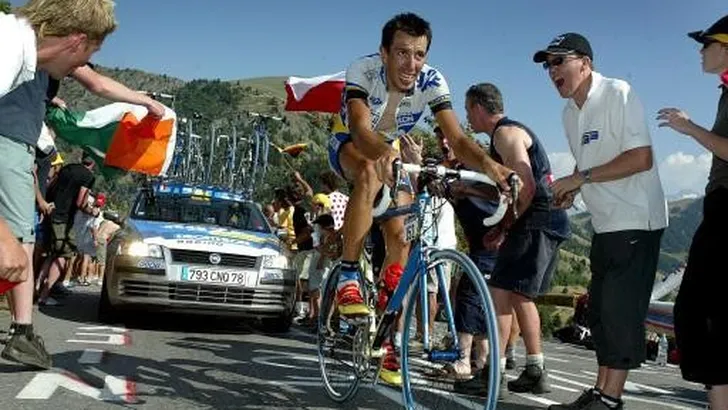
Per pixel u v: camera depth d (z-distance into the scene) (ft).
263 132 37.42
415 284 10.87
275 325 23.26
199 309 21.50
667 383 19.86
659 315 27.66
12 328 13.32
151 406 11.46
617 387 11.90
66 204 25.84
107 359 15.31
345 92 12.14
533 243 13.75
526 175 13.16
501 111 14.69
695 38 10.39
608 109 11.98
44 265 26.02
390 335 11.46
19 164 12.84
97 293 33.37
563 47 12.17
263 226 25.67
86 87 15.08
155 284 21.08
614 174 11.55
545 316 37.86
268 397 12.77
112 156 20.26
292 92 25.77
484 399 9.57
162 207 25.30
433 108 12.22
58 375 13.14
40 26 8.22
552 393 15.29
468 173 10.25
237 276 21.59
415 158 12.91
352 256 11.85
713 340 9.59
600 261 12.14
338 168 12.76
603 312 11.84
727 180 9.72
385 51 11.91
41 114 13.35
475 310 10.32
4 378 12.60
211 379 14.06
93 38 8.61
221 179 36.63
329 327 13.17
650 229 11.77
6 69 6.96
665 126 10.14
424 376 10.69
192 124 37.37
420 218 10.85
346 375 12.47
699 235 9.88
